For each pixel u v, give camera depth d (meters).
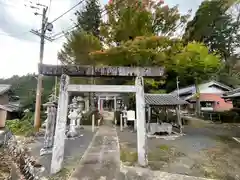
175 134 9.02
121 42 12.06
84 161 4.51
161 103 8.66
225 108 18.39
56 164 3.71
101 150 5.64
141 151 4.30
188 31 16.61
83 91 4.08
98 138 7.71
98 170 3.92
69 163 4.32
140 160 4.29
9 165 4.77
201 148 6.25
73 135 7.89
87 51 11.95
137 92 4.34
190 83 22.75
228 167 4.35
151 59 11.08
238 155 5.39
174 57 11.89
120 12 12.38
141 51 10.07
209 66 14.47
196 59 13.38
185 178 3.65
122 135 8.59
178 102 8.98
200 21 19.09
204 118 16.02
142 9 12.18
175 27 13.32
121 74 4.25
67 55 13.01
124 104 13.47
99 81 13.24
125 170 3.97
